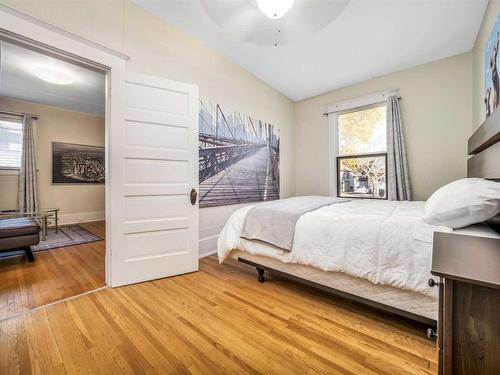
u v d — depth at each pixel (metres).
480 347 0.58
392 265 1.31
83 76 3.30
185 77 2.51
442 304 0.71
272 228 1.85
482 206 1.13
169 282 2.03
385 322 1.45
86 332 1.33
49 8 1.61
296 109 4.37
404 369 1.07
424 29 2.36
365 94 3.53
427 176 3.00
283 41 2.61
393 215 1.59
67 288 1.89
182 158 2.23
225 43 2.68
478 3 2.01
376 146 3.45
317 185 4.09
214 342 1.26
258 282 2.04
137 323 1.42
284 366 1.09
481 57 2.28
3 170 4.03
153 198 2.09
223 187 2.99
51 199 4.50
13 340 1.26
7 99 4.09
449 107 2.86
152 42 2.23
